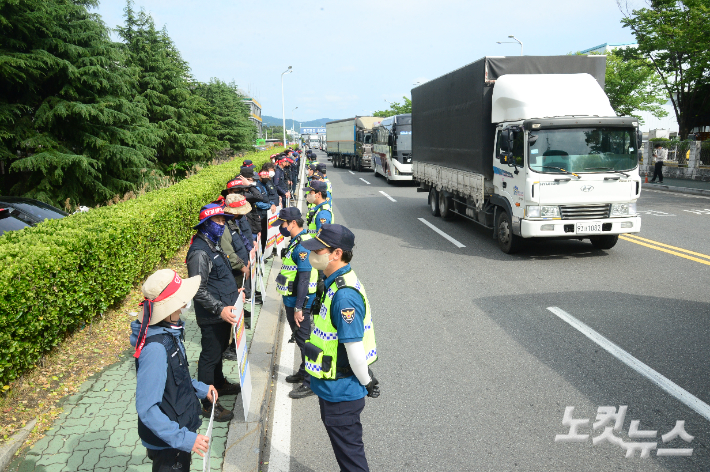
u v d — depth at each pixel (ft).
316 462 12.59
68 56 43.24
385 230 45.09
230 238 17.34
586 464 12.20
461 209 44.96
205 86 119.44
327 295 9.83
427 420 14.33
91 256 17.81
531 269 30.35
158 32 72.33
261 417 13.87
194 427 8.80
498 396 15.58
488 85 35.68
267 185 31.42
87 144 45.11
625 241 37.29
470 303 24.54
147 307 8.22
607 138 30.58
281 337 20.85
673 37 76.89
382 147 93.97
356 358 9.39
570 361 17.83
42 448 12.21
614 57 97.81
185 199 30.53
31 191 41.50
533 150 30.19
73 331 18.45
